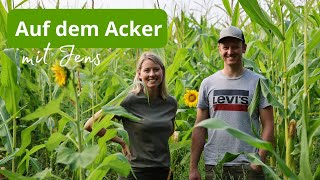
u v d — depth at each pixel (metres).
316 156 2.88
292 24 2.63
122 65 4.53
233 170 2.51
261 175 2.47
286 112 2.15
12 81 2.20
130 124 2.50
